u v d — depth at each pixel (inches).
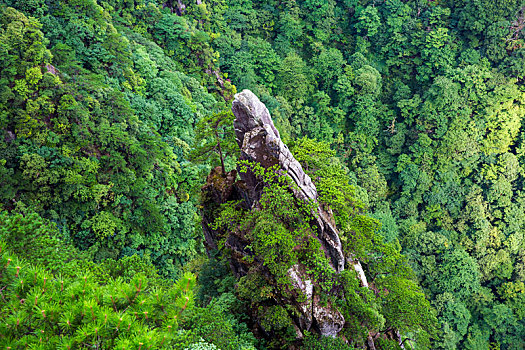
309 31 3917.3
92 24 2186.3
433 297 2738.7
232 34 3617.1
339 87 3484.3
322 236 1087.6
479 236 2952.8
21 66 1642.5
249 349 872.9
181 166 2127.2
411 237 2977.4
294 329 1018.1
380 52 3823.8
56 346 426.6
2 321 440.5
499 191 3048.7
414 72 3740.2
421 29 3673.7
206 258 1638.8
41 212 1535.4
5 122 1563.7
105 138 1759.4
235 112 1115.9
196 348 650.8
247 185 1164.5
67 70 1894.7
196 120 2503.7
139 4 2965.1
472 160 3243.1
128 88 2219.5
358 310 1077.8
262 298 1053.2
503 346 2714.1
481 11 3393.2
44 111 1647.4
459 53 3567.9
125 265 1003.9
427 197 3230.8
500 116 3272.6
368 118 3538.4
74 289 471.2
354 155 3516.2
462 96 3326.8
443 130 3272.6
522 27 3408.0
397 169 3319.4
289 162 1093.1
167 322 481.4
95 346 436.5
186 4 3393.2
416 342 1286.9
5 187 1473.9
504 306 2677.2
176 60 3009.4
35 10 2022.6
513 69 3344.0
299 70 3555.6
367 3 3878.0
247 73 3388.3
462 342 2677.2
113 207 1731.1
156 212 1802.4
